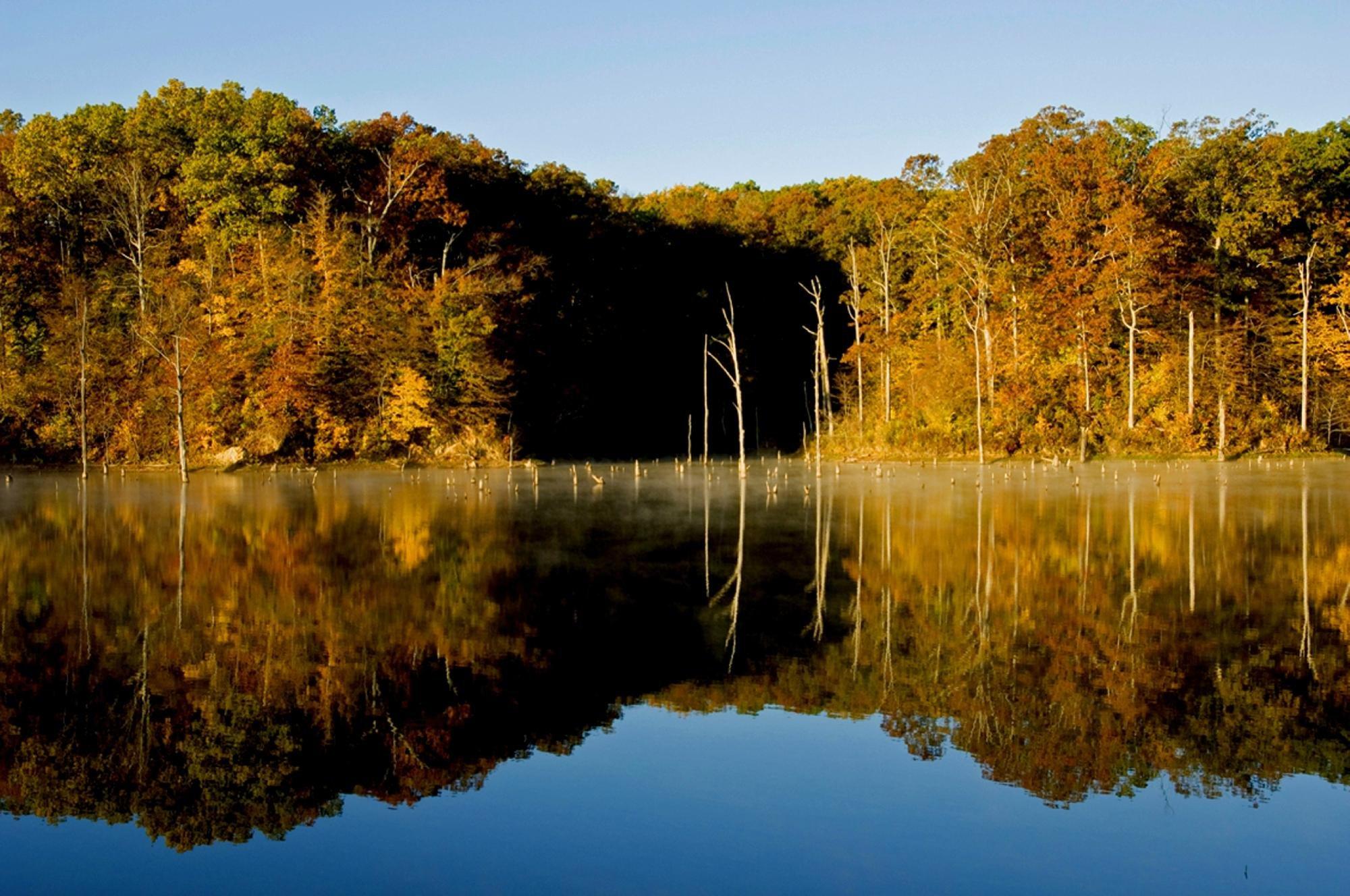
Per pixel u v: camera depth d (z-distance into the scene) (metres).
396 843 12.66
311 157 74.50
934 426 78.56
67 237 77.31
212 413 68.75
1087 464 69.88
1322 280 76.75
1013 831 12.90
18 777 14.66
